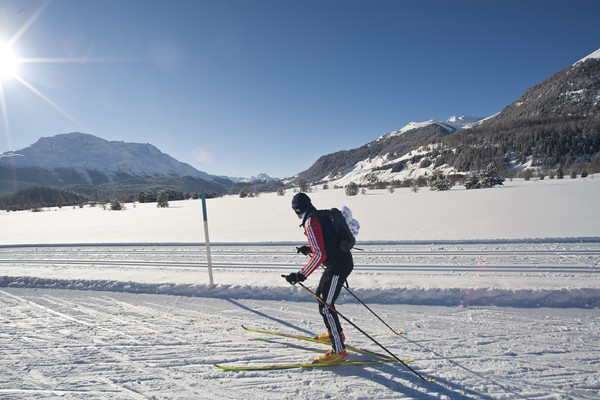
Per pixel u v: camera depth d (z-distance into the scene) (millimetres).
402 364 2787
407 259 6035
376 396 2371
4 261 7789
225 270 5934
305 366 2809
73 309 4320
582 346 2943
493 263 5488
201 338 3398
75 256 7922
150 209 24969
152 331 3590
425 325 3488
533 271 4973
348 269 2850
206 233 4758
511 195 17734
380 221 10773
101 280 5230
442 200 17219
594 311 3646
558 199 14516
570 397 2275
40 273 5820
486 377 2545
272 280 4859
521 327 3354
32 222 18719
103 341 3369
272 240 8656
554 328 3297
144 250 8250
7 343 3359
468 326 3426
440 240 7215
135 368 2834
